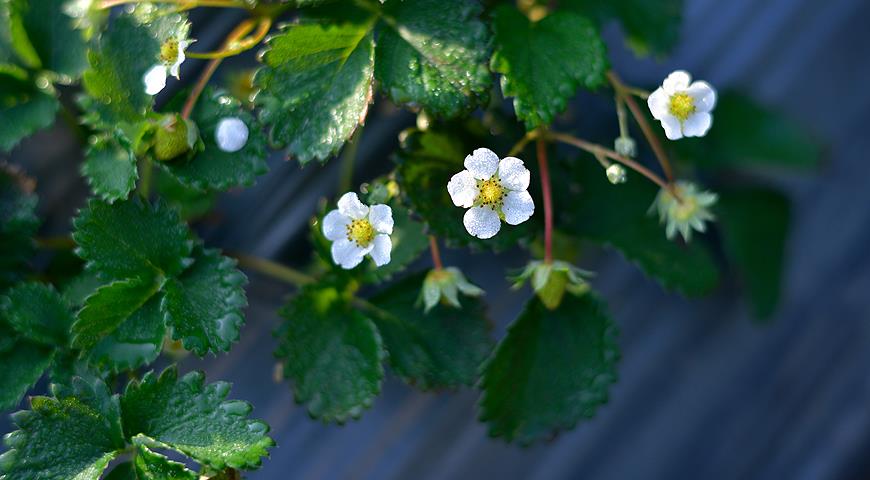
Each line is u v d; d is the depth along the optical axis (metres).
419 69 0.70
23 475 0.69
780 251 0.83
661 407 0.83
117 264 0.71
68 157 0.78
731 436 0.83
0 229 0.73
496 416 0.73
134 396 0.70
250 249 0.79
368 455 0.79
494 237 0.73
